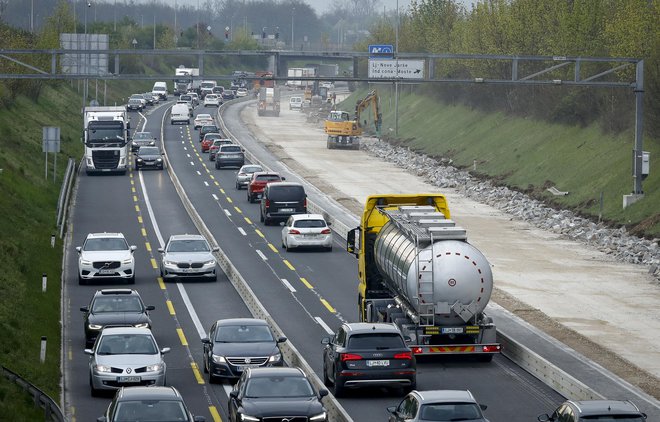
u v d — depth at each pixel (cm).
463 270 9612
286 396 7306
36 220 17900
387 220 11219
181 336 11262
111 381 8588
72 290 13700
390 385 8556
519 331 11712
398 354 8544
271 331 9481
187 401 8600
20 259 13825
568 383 8681
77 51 19738
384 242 10719
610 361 10544
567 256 17438
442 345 9694
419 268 9638
